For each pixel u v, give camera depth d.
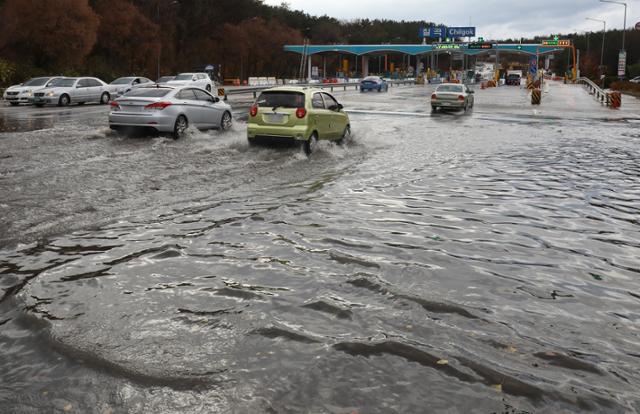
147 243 5.91
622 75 71.44
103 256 5.49
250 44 97.06
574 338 3.89
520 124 22.89
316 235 6.32
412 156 13.06
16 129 16.72
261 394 3.14
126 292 4.61
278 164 11.34
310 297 4.54
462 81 89.94
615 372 3.43
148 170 10.18
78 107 28.33
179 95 15.26
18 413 2.96
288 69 123.62
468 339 3.84
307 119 12.73
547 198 8.66
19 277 4.92
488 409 3.01
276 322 4.06
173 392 3.16
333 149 13.86
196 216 7.06
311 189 8.93
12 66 44.34
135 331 3.91
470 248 5.96
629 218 7.48
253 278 4.96
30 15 47.25
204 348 3.67
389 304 4.42
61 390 3.18
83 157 11.45
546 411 3.00
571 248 6.06
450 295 4.62
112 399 3.09
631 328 4.08
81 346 3.69
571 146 15.71
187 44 87.31
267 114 12.88
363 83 57.12
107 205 7.50
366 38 171.75
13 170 9.80
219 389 3.19
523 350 3.70
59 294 4.55
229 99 39.06
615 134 19.39
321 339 3.80
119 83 34.06
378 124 21.73
